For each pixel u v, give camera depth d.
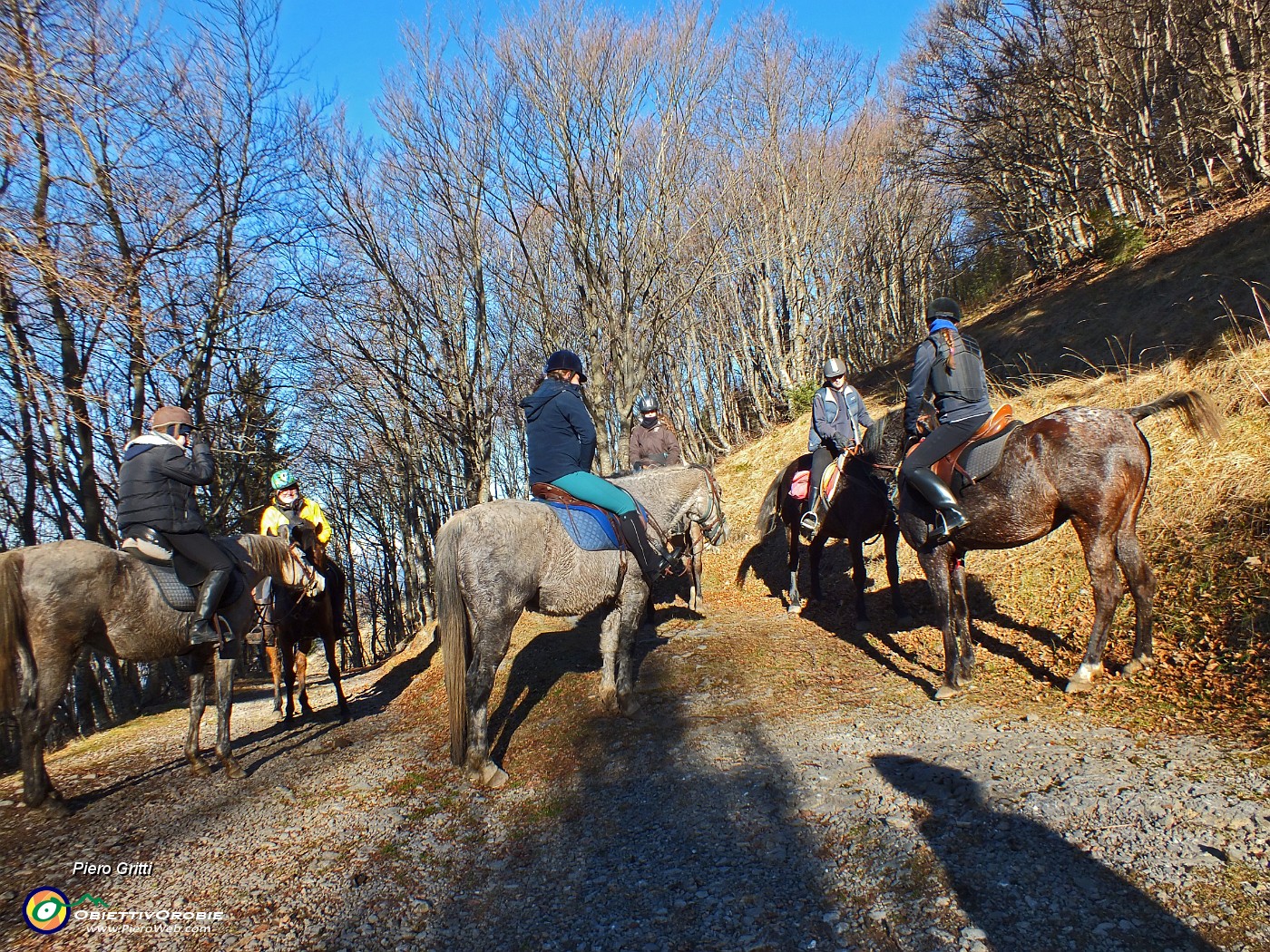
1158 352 9.68
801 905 3.24
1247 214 11.52
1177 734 4.27
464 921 3.51
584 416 5.50
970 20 16.55
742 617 8.83
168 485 5.64
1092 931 2.83
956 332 5.45
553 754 5.34
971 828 3.61
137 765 6.77
